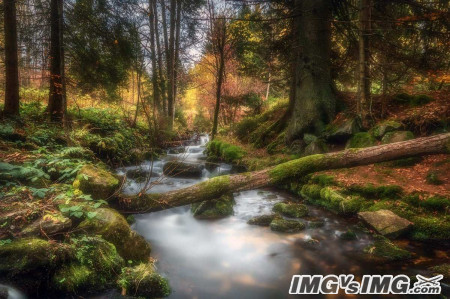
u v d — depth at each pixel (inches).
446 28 340.5
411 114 312.0
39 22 348.5
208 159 473.7
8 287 109.1
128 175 331.3
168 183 326.3
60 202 151.3
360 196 235.1
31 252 115.3
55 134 309.9
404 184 233.6
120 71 402.3
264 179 221.6
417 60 360.5
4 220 130.3
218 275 158.6
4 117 311.1
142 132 531.2
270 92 941.8
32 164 195.3
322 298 138.3
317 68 376.5
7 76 322.0
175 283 148.4
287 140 403.2
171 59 730.2
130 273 132.7
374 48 374.3
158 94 652.1
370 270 159.8
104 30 361.4
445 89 378.0
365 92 350.6
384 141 286.8
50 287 118.4
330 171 288.8
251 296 140.6
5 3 315.3
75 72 387.9
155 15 671.1
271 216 229.8
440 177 233.6
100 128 419.8
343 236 198.4
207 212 240.5
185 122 883.4
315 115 373.4
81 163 207.9
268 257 178.1
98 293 124.2
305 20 379.2
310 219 230.5
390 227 192.5
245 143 536.1
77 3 348.5
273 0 412.8
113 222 150.4
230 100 681.6
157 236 203.3
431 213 197.9
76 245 130.9
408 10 388.8
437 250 174.7
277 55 481.4
